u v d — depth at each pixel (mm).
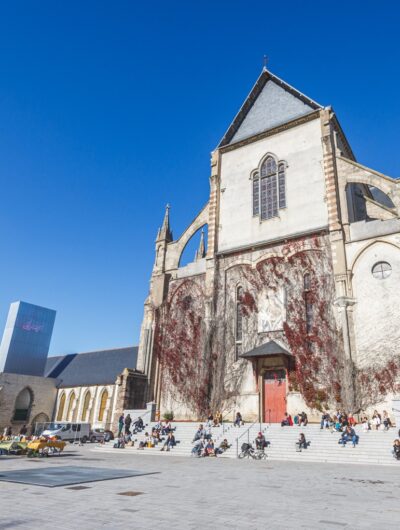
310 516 7570
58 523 6801
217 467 16703
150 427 29391
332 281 28688
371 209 30703
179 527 6625
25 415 61812
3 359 67625
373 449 19906
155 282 37938
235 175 37969
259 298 31672
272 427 24812
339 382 25969
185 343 33812
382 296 26453
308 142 34438
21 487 10508
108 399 59344
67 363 72625
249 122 40062
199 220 38656
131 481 12008
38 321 73375
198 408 30719
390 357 24844
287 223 32844
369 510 8203
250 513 7762
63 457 21719
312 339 28062
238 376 30344
